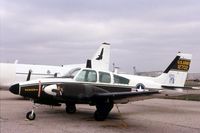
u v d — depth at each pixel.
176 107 16.34
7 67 20.39
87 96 10.13
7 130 8.26
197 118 11.78
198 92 29.52
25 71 20.95
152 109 15.02
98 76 11.75
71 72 12.04
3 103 16.81
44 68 21.92
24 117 10.96
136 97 10.39
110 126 9.46
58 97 10.01
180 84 15.20
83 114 12.26
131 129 8.97
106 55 25.22
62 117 11.26
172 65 15.05
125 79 12.59
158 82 14.62
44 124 9.51
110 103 10.73
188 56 15.44
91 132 8.36
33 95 10.41
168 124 10.12
